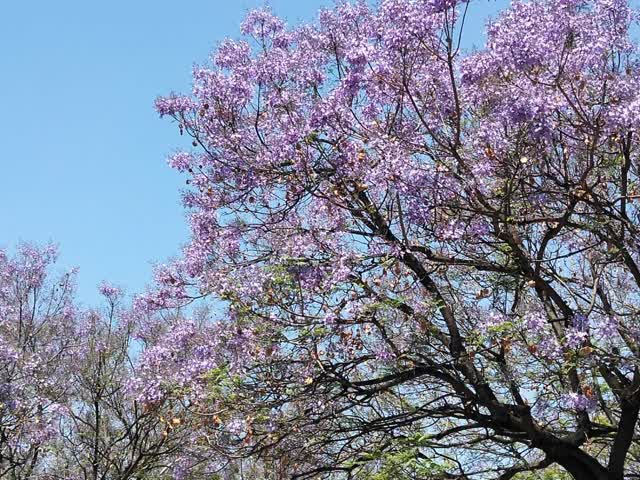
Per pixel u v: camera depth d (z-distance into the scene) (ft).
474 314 35.50
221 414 33.76
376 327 33.01
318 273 32.76
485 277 37.24
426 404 34.71
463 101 32.37
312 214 35.12
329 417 33.99
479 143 29.63
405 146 31.55
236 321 34.06
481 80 30.14
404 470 31.30
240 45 34.47
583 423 34.45
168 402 50.98
